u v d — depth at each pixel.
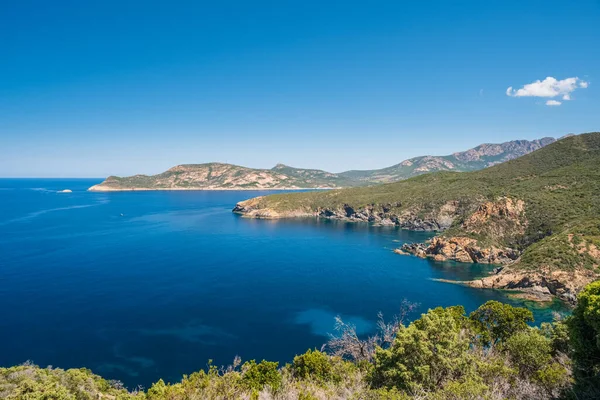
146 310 56.88
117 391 32.19
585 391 11.70
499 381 13.91
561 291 59.97
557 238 69.44
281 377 20.52
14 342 45.59
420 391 13.01
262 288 68.44
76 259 89.94
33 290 65.94
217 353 43.34
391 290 66.81
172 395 16.22
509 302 59.81
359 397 13.54
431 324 15.60
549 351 17.53
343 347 38.59
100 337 47.28
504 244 88.31
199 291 66.50
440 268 82.81
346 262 89.00
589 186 92.56
